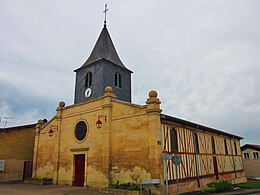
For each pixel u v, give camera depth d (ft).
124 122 37.04
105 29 61.46
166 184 31.99
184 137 41.29
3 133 54.34
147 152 32.91
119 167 35.86
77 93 54.39
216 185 41.16
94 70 52.31
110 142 38.01
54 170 46.29
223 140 58.65
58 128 48.60
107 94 40.34
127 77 57.47
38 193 33.45
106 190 32.99
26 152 57.62
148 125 33.55
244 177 64.44
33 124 60.03
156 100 33.86
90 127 42.34
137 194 29.50
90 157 40.63
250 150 79.46
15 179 53.62
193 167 41.42
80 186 41.01
